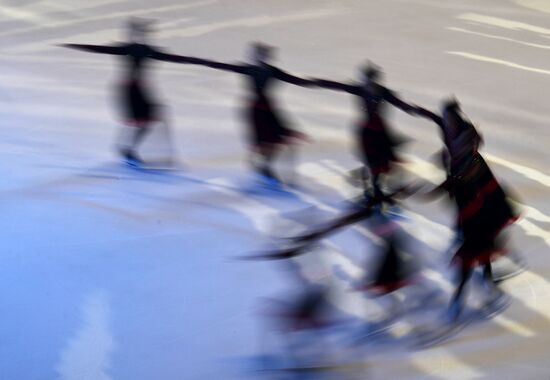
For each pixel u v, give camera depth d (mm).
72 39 44625
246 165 28422
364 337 18875
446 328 19281
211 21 49188
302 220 24266
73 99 34906
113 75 38438
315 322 17938
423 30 47781
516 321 19578
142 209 25000
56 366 17703
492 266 21844
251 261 22062
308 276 20578
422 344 18703
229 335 18859
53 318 19438
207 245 22969
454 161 19359
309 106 34531
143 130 27125
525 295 20609
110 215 24562
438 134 31812
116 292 20594
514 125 32781
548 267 21891
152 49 25547
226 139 30734
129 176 27344
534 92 36969
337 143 30469
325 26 48344
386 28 48062
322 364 17938
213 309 19875
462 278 19375
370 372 17719
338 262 21953
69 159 28594
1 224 23812
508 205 19562
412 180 27359
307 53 42781
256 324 19219
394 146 23578
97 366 17719
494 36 46938
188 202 25562
